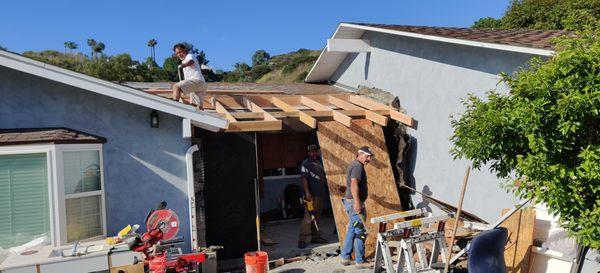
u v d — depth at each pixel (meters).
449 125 8.55
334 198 8.59
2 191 6.05
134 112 6.99
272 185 11.83
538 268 6.27
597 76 4.10
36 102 6.61
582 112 4.08
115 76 48.06
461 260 6.89
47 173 6.14
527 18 20.83
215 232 7.87
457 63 8.36
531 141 4.29
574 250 5.92
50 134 6.23
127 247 5.90
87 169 6.57
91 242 6.31
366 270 7.28
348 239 7.54
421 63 9.37
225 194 7.93
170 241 6.38
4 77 6.51
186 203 7.17
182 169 7.16
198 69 8.43
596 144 4.37
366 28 10.23
